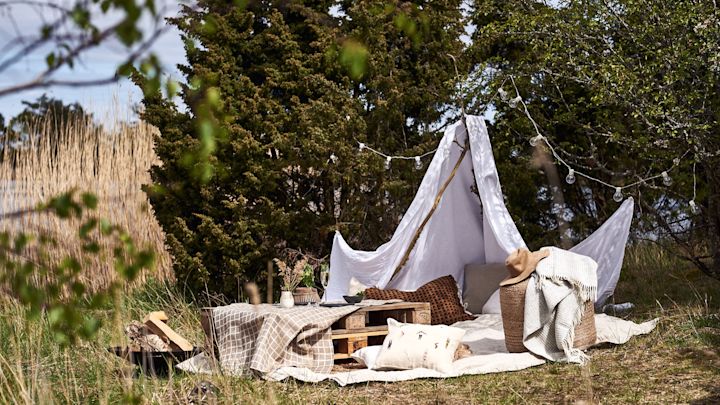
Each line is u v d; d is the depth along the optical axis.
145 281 11.03
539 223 11.62
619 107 9.70
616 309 9.50
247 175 10.14
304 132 10.27
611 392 6.07
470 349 7.71
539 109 11.07
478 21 11.55
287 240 10.51
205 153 2.04
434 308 9.10
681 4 8.48
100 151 11.45
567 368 6.95
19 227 10.27
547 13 9.39
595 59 9.43
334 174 10.31
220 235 10.11
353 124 10.37
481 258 9.92
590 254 9.41
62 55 1.84
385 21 10.84
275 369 6.89
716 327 7.94
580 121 10.66
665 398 5.82
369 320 8.47
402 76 11.09
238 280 10.24
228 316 7.43
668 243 11.24
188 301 10.53
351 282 8.45
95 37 1.80
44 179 10.96
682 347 7.33
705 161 8.77
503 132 10.97
